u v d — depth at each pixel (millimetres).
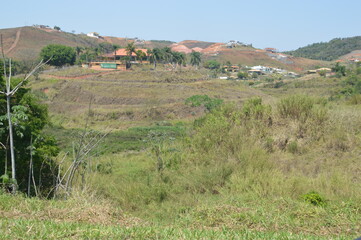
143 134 31672
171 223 7219
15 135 10727
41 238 4711
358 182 9445
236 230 6023
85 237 4855
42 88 66062
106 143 24406
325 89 76312
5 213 6133
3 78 11273
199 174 10578
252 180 9672
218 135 13086
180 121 48375
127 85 73125
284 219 6746
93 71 85125
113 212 6844
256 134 13219
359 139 11898
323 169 10570
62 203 7465
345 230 6145
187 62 153875
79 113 52688
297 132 13039
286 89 89875
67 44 147000
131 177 11969
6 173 8703
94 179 11172
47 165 12102
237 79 128125
